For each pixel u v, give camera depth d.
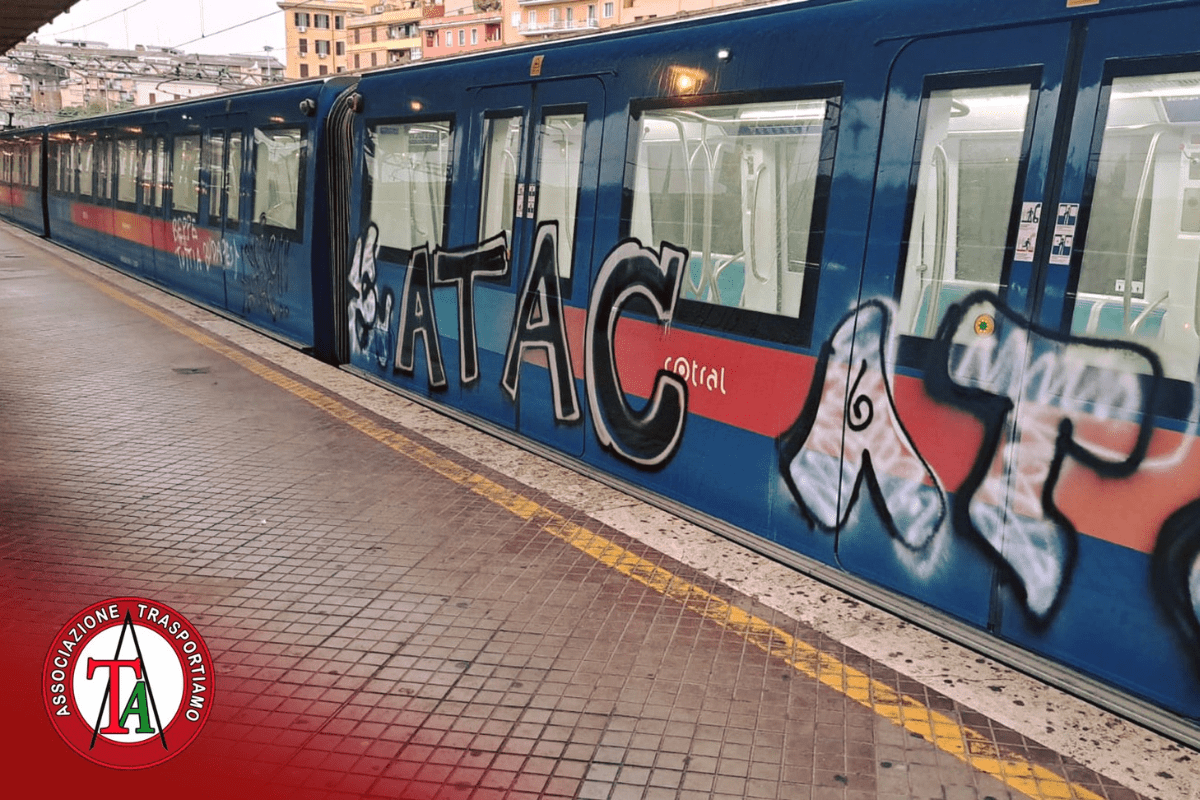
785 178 3.98
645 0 62.16
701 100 4.36
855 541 3.80
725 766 2.69
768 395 4.13
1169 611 2.85
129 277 13.48
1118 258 2.93
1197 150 2.77
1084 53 3.00
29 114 46.69
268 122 9.02
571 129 5.19
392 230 7.06
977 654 3.28
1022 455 3.18
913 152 3.49
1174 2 2.80
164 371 7.55
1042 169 3.11
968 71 3.31
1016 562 3.23
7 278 12.86
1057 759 2.73
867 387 3.68
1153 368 2.85
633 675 3.16
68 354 8.12
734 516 4.37
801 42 3.91
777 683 3.12
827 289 3.82
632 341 4.86
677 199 4.52
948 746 2.79
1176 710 2.86
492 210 5.91
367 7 95.06
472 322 6.18
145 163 12.86
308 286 8.39
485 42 78.62
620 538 4.29
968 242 3.32
